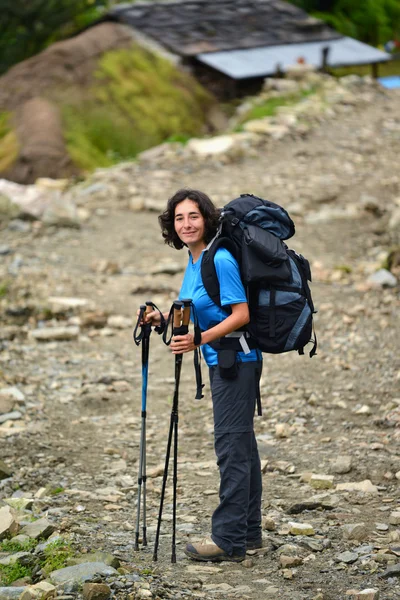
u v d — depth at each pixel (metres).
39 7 59.12
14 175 43.44
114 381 14.91
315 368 14.99
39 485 10.82
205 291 7.80
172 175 31.53
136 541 8.52
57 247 24.38
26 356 16.22
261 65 51.09
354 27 73.44
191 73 52.16
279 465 11.13
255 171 31.88
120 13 55.56
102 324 18.09
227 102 51.03
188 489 10.59
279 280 7.57
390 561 8.05
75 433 12.64
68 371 15.48
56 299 19.30
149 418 13.29
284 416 12.95
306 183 30.05
